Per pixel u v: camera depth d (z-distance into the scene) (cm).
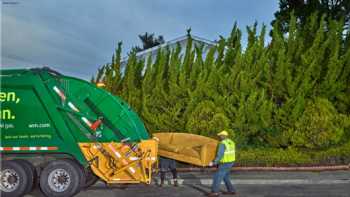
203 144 1213
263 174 1318
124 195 998
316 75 1519
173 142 1284
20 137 962
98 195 996
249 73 1529
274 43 1594
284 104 1477
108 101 992
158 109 1566
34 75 973
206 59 1609
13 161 949
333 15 1767
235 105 1537
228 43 1672
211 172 1380
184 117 1502
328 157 1440
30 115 965
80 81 988
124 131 988
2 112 967
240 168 1401
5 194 940
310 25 1659
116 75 1725
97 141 973
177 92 1538
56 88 974
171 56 1609
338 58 1562
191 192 1041
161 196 988
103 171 970
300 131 1454
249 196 984
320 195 995
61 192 939
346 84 1519
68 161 955
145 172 978
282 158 1426
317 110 1445
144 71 1805
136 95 1628
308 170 1394
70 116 970
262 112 1467
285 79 1506
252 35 1672
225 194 1005
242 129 1491
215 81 1530
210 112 1463
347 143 1477
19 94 969
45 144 960
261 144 1557
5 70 984
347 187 1107
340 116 1452
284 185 1148
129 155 975
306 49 1609
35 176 978
